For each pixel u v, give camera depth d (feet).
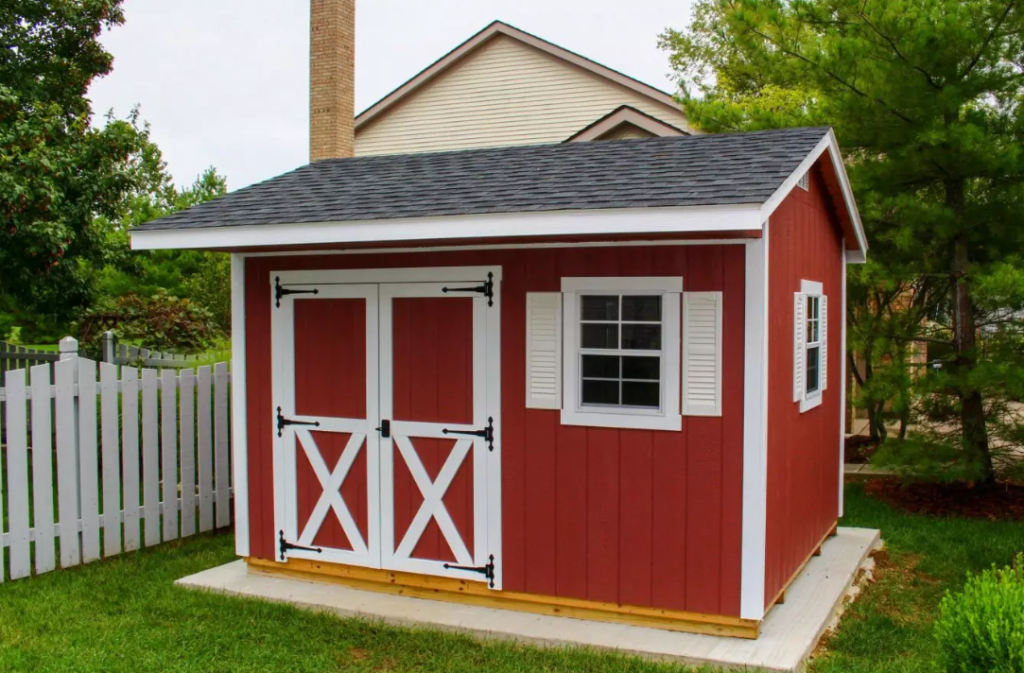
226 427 27.89
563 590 19.30
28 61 50.19
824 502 24.25
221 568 23.26
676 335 18.11
